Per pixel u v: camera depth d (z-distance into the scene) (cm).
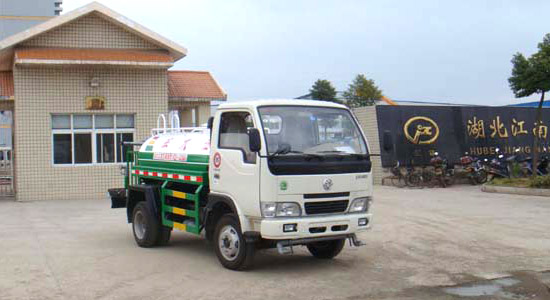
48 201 1809
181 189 966
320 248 906
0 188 2083
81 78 1866
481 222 1269
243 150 787
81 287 725
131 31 1906
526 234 1116
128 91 1914
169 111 2209
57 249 990
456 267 842
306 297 679
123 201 1144
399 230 1175
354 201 812
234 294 692
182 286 731
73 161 1878
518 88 2028
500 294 698
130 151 1123
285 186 750
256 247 806
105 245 1034
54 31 1838
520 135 2558
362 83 4362
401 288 723
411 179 2156
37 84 1820
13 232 1182
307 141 792
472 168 2244
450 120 2406
